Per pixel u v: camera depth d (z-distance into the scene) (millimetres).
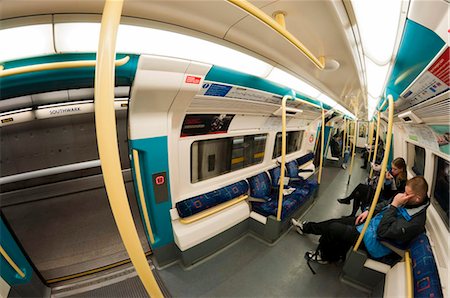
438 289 1251
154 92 1602
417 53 1197
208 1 893
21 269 1754
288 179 3938
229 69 1741
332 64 1702
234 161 3330
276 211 2902
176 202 2391
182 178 2484
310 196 3951
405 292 1473
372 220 2201
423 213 1780
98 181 2908
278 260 2533
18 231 2449
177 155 2291
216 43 1271
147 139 1915
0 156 2311
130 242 546
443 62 1081
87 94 2357
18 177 2441
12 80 1016
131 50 1210
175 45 1243
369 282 2025
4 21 795
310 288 2125
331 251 2389
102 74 451
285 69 1846
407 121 2930
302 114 4445
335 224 2420
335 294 2051
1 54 915
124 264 2377
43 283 2047
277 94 2570
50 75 1086
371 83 2430
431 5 782
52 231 2576
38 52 970
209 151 2881
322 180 6172
